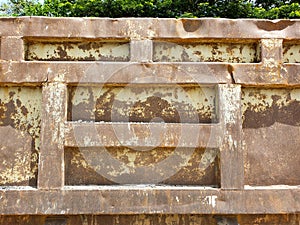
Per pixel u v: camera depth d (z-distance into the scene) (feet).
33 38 9.41
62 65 9.20
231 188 8.94
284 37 9.61
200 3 24.07
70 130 9.00
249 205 8.87
